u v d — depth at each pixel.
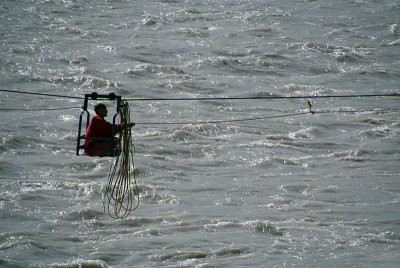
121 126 38.94
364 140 87.31
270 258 47.75
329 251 49.47
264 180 69.19
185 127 89.12
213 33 162.12
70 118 92.12
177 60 135.25
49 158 74.44
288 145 83.75
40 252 48.41
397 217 57.91
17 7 179.38
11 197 60.44
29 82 111.62
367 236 52.88
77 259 47.53
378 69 133.75
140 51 140.25
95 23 167.12
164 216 56.88
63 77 115.19
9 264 46.09
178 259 47.66
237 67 131.88
